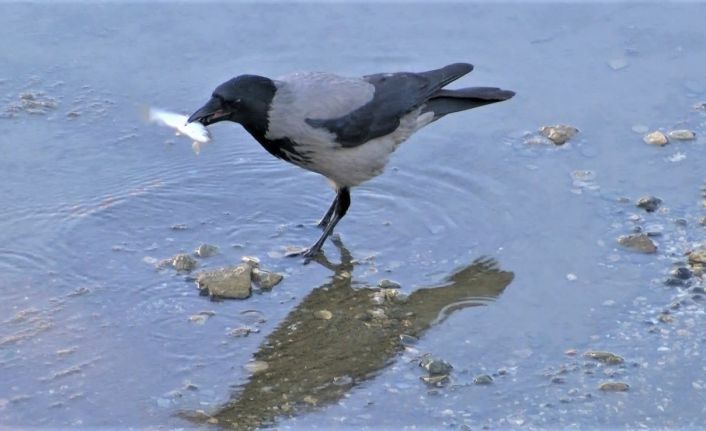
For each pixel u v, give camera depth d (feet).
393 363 36.09
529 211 42.98
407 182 44.96
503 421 33.53
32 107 48.70
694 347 36.19
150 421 33.78
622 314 37.81
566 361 35.86
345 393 34.83
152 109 40.91
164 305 38.65
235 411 34.19
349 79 42.22
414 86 42.86
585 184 44.19
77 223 42.34
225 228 42.68
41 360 36.09
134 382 35.29
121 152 46.42
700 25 53.52
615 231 41.68
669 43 52.39
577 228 41.96
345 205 42.47
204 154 46.52
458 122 48.11
